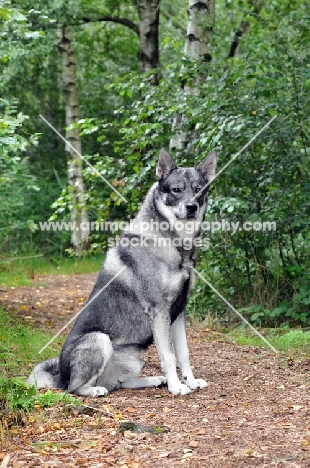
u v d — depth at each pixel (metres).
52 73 22.25
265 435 4.77
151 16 17.59
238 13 15.56
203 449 4.54
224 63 9.74
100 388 6.05
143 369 6.99
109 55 22.27
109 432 4.95
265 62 9.39
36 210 20.09
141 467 4.25
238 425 5.06
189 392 6.10
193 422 5.18
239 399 5.86
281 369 6.95
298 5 9.75
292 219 9.35
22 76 21.08
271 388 6.20
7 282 13.67
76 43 22.14
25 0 14.65
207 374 6.86
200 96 9.73
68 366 6.09
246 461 4.27
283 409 5.45
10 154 15.41
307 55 9.38
